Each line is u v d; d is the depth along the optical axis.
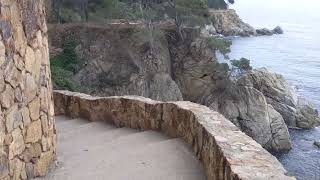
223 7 92.06
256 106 35.91
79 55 35.31
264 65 61.84
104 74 35.62
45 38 6.64
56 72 29.58
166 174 5.90
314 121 38.84
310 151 33.22
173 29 40.31
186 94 38.88
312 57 71.25
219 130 5.73
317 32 114.12
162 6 43.06
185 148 6.89
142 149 7.11
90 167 6.48
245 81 38.59
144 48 37.22
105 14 38.62
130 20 39.62
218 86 38.00
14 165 5.45
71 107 11.21
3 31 5.17
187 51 39.12
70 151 7.54
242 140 5.24
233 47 74.94
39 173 6.16
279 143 34.22
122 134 8.83
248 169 4.25
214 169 5.13
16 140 5.51
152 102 8.92
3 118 5.15
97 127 9.75
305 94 48.50
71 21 38.19
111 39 36.72
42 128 6.33
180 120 7.54
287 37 95.69
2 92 5.13
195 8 40.38
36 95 6.15
